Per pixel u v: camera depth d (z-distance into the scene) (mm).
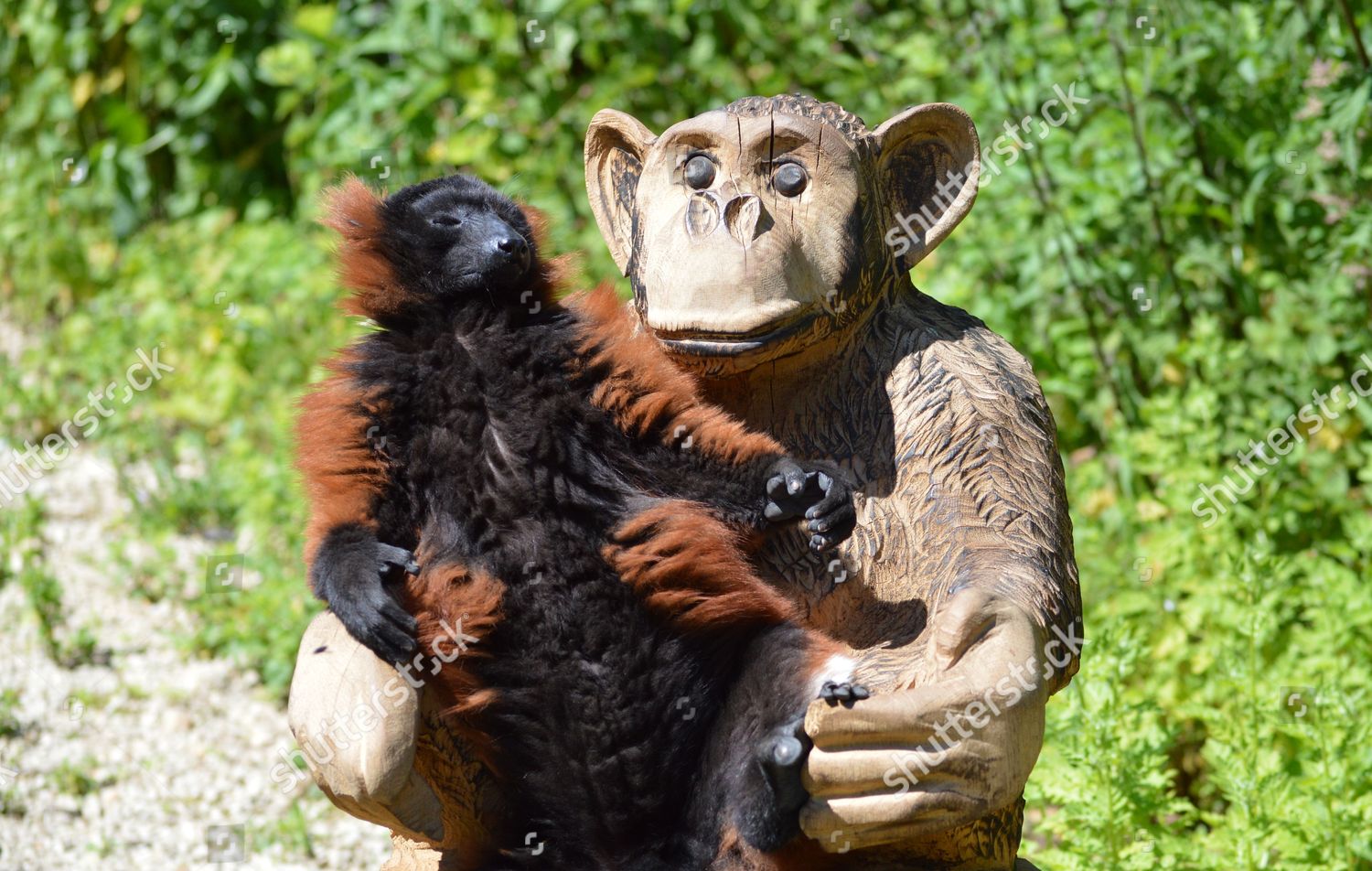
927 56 11141
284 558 10742
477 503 5145
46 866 8023
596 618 4961
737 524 5000
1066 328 9875
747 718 4762
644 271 4969
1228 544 8227
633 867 4914
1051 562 4645
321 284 13000
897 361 5004
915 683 4336
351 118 13117
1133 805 6477
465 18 13039
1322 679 6992
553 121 12438
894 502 4871
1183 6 9977
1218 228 10164
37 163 16141
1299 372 9312
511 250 5457
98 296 14656
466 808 5137
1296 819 6566
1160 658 8164
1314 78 8742
